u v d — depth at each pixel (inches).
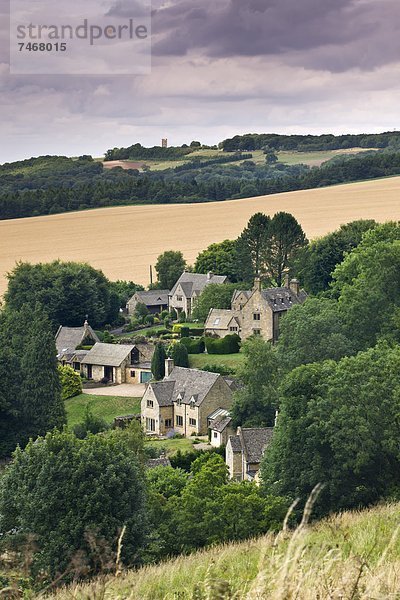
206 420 6624.0
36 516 2881.4
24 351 6692.9
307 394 3693.4
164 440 6609.3
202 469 3693.4
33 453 3090.6
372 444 3371.1
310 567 963.3
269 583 905.5
